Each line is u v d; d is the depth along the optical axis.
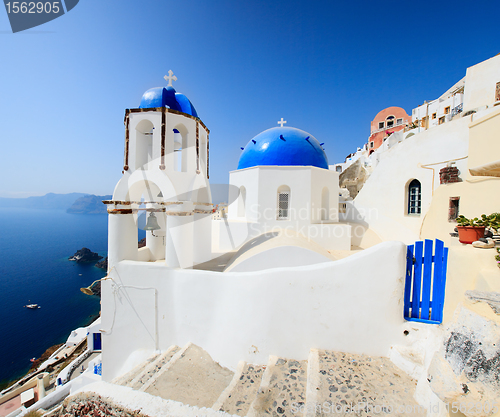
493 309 2.30
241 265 5.90
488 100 11.23
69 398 3.10
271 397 3.45
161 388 4.23
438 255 3.81
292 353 4.39
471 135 6.34
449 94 24.20
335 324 4.21
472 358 2.21
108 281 6.12
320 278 4.29
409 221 10.25
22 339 34.31
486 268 2.91
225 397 3.73
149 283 5.82
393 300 3.96
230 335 4.87
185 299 5.46
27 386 16.56
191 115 6.68
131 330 5.95
